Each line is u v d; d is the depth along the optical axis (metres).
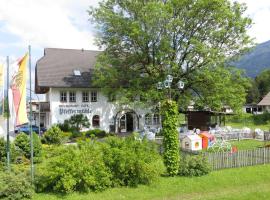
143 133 37.28
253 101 120.62
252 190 16.97
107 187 16.70
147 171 17.09
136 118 47.97
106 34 40.62
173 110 19.09
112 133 44.72
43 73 44.88
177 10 38.19
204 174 19.23
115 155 17.17
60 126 42.56
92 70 48.03
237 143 35.19
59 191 16.00
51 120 43.50
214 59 36.75
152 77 38.06
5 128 22.38
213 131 38.84
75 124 44.03
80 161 16.50
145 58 39.75
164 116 19.27
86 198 15.41
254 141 36.78
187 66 38.88
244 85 40.34
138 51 39.56
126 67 40.59
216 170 20.39
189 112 44.62
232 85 38.88
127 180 17.25
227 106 39.25
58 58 48.25
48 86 43.19
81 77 46.06
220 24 38.84
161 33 37.56
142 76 39.91
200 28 38.81
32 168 16.44
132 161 17.05
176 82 38.59
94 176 16.28
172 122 19.03
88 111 45.31
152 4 36.03
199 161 19.28
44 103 45.06
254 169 20.86
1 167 19.84
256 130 39.59
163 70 37.53
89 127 45.00
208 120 44.34
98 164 16.66
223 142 31.34
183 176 18.81
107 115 46.44
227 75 37.00
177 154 18.97
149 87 38.38
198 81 38.69
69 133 40.03
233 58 40.25
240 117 41.69
